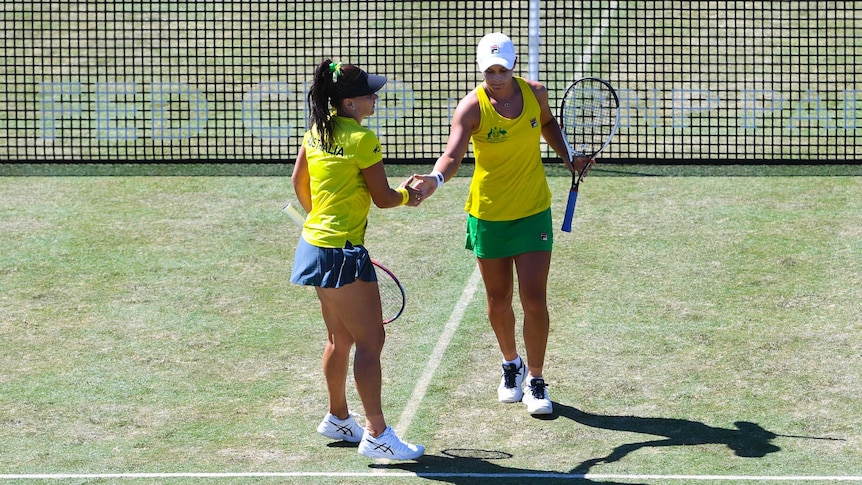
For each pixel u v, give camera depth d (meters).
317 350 16.80
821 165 25.66
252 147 27.02
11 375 16.02
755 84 31.38
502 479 12.89
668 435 13.94
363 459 13.50
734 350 16.41
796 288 18.62
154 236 21.77
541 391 14.61
